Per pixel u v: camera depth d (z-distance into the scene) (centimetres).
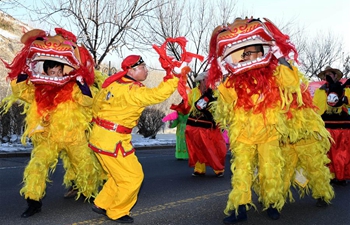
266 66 441
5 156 1005
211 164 747
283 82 437
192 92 737
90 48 1290
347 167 656
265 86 433
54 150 483
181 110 743
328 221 466
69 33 486
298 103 460
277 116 439
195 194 603
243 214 446
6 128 1220
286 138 467
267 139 447
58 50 453
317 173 511
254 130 441
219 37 438
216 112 481
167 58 406
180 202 548
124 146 433
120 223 438
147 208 511
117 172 431
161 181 716
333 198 581
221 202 554
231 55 454
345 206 537
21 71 469
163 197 579
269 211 473
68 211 482
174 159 1069
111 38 1324
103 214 467
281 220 466
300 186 527
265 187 443
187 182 708
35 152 476
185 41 416
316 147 506
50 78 458
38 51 451
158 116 1714
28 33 464
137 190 439
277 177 443
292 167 506
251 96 439
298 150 504
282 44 433
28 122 479
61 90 477
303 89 483
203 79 708
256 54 439
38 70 480
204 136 739
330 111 658
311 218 477
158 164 958
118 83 436
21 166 860
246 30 425
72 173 526
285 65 433
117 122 432
